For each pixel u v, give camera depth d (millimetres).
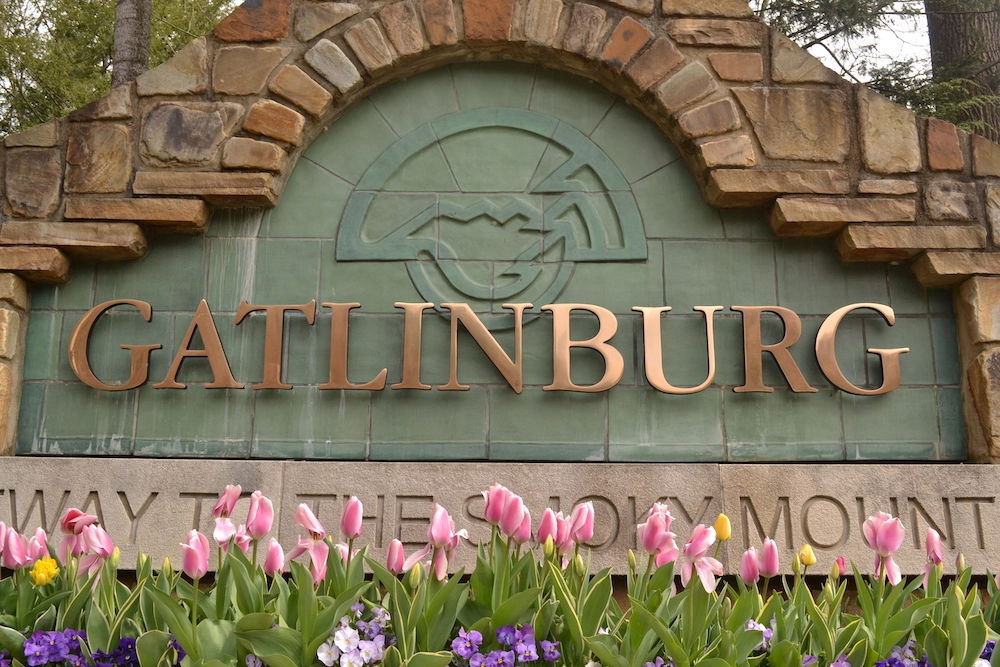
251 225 4785
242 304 4652
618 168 4883
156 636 2639
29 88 12859
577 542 3029
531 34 4812
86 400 4582
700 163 4742
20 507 4344
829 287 4742
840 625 3316
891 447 4555
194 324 4602
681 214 4824
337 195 4836
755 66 4820
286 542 4316
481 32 4805
